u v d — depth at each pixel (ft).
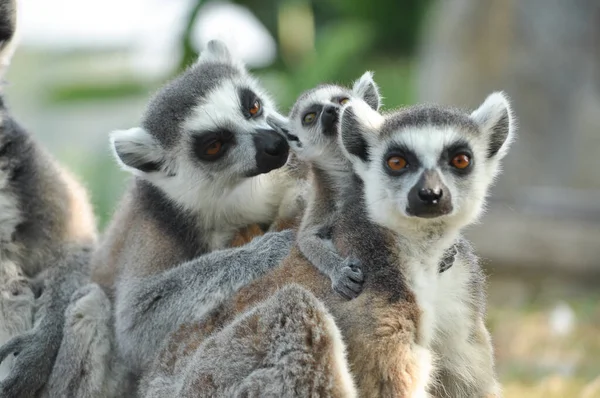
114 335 40.16
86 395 39.32
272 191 41.32
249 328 31.27
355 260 31.40
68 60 126.41
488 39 82.58
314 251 32.78
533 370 55.62
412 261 31.04
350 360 30.17
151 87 95.61
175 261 40.27
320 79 89.25
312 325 29.99
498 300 71.92
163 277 38.68
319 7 102.47
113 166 82.79
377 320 29.99
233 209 41.24
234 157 41.24
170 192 41.75
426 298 31.01
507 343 60.54
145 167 43.04
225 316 34.86
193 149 42.04
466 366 32.73
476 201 32.37
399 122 33.22
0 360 40.22
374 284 30.66
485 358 33.22
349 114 33.73
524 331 62.28
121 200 46.73
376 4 99.25
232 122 42.16
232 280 36.11
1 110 42.04
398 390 29.66
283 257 35.53
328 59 91.25
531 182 84.12
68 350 39.58
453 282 32.24
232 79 44.57
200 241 41.22
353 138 33.65
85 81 102.32
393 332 29.91
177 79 46.55
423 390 30.55
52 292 41.78
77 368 39.40
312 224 34.55
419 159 32.01
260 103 44.73
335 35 94.43
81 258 43.21
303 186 40.42
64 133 118.21
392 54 100.78
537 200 76.23
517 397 50.75
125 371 39.91
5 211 40.83
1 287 40.98
